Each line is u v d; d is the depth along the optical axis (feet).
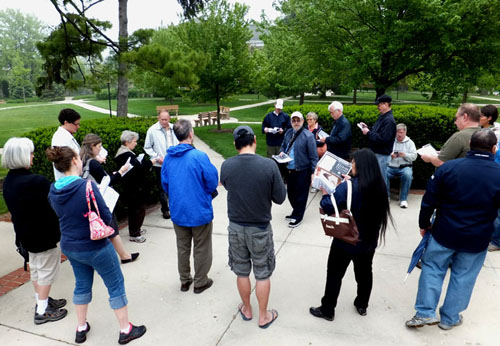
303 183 16.30
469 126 11.15
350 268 12.72
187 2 40.78
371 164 8.28
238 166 8.87
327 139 18.58
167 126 17.51
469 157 8.36
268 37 76.95
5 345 9.28
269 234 9.21
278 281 12.09
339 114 18.22
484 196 8.08
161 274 12.76
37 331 9.84
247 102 120.16
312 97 141.59
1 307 10.99
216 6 46.11
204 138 43.50
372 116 22.13
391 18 31.27
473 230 8.30
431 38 32.19
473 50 33.12
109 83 32.48
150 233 16.47
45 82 31.40
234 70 46.88
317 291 11.45
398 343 8.99
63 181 8.16
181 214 10.64
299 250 14.34
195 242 11.18
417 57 35.06
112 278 8.92
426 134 21.25
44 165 17.54
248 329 9.70
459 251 8.66
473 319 9.86
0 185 25.62
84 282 9.14
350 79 37.09
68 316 10.52
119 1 33.06
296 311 10.43
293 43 69.21
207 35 46.14
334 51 39.14
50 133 18.47
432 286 9.05
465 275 8.85
